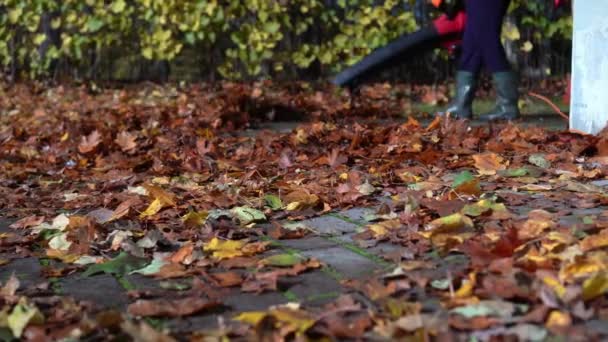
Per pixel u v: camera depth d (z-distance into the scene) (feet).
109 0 35.19
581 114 19.24
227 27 33.96
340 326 7.13
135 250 10.41
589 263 8.15
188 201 13.73
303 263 9.59
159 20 34.12
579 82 19.21
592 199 12.48
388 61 26.94
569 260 8.52
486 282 8.00
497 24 24.62
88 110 29.55
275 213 12.75
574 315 7.16
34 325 7.69
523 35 35.27
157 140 22.36
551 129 21.95
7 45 36.96
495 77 24.94
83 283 9.42
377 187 14.56
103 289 9.14
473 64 25.09
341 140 20.75
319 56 34.47
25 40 36.86
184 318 7.90
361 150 18.66
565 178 14.62
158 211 13.00
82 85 36.17
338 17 35.12
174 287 8.94
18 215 13.70
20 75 37.50
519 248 9.03
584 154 17.16
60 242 11.31
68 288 9.21
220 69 35.29
